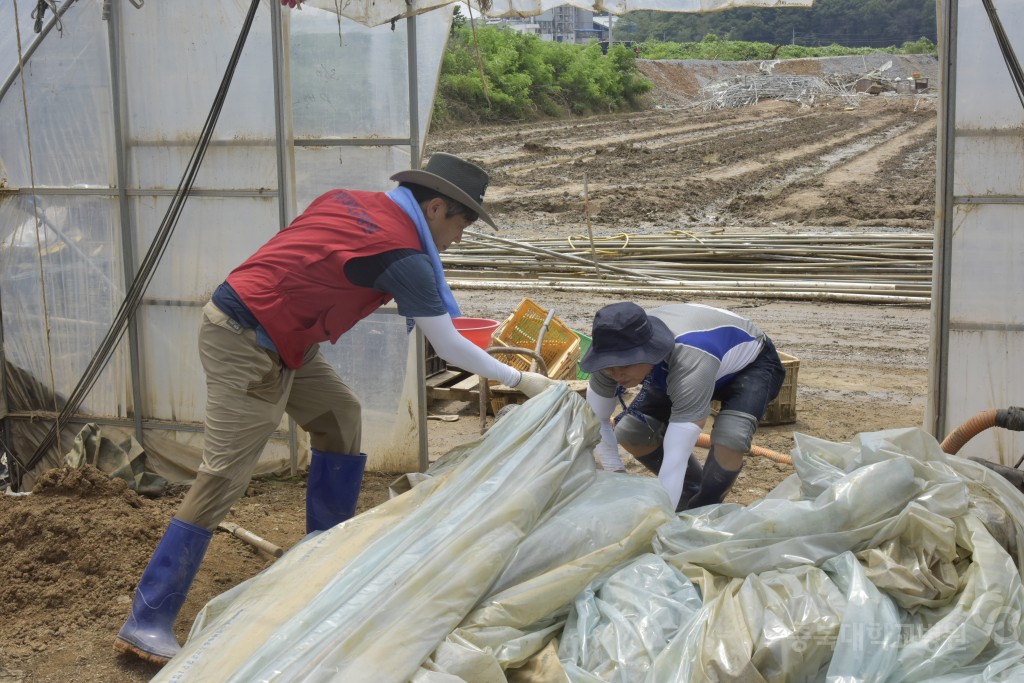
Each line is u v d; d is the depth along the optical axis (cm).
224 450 393
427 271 385
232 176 600
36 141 606
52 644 410
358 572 340
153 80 593
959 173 528
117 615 431
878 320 1123
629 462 639
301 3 546
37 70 596
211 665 313
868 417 768
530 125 4103
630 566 360
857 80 6312
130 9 586
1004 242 527
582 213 1962
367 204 395
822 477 385
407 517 367
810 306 1202
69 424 638
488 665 311
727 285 1277
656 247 1474
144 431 634
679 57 8250
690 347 416
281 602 336
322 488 457
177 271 613
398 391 625
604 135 3825
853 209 1930
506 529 352
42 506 479
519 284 1293
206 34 583
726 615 324
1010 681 299
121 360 626
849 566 338
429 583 330
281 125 588
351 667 301
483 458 389
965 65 516
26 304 623
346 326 402
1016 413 458
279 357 396
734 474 446
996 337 538
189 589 411
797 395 836
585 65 5003
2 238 616
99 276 619
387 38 593
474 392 745
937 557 342
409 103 595
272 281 383
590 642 330
